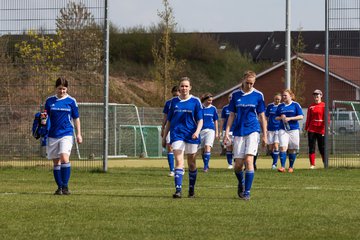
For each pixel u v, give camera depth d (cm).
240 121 2725
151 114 6844
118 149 6278
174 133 2778
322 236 1856
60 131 2902
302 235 1872
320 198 2711
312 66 10012
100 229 1958
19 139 4300
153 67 13462
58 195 2817
